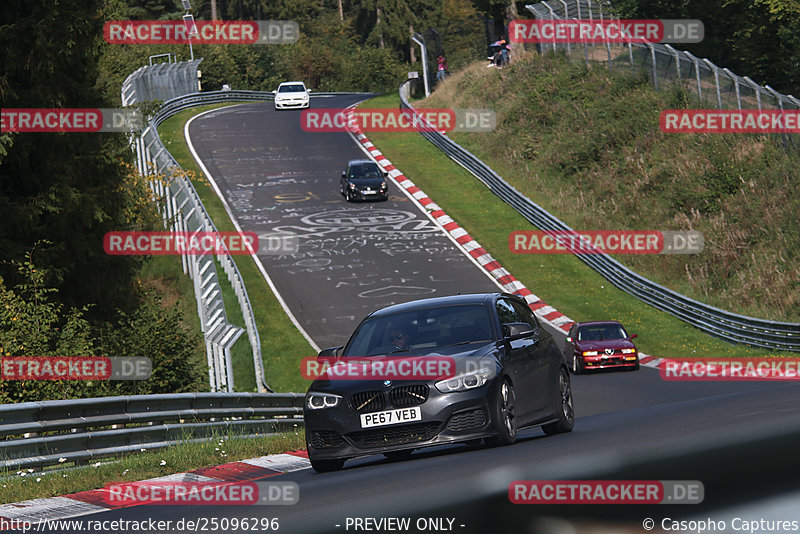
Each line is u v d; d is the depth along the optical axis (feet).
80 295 285.84
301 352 357.82
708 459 25.11
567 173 600.80
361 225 525.34
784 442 25.46
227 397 179.63
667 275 465.88
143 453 143.95
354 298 416.46
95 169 282.56
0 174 267.80
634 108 612.29
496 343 103.04
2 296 207.10
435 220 537.24
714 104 562.66
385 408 95.81
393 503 48.39
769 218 454.40
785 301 400.88
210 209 552.00
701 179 514.68
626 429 100.94
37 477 109.29
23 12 257.96
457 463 80.23
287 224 525.34
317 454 99.04
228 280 433.89
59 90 265.75
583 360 313.12
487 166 601.62
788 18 577.84
